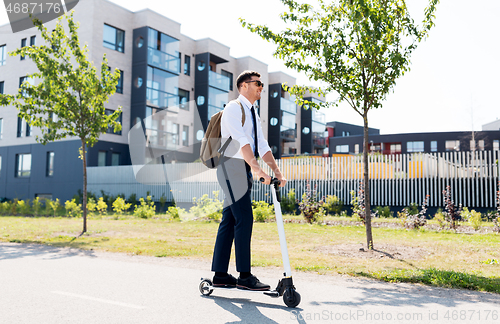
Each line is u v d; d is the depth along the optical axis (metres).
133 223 13.95
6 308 3.29
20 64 27.03
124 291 3.93
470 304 3.52
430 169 15.96
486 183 14.86
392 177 16.73
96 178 23.50
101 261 6.04
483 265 5.82
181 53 30.06
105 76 11.62
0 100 10.48
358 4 6.57
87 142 11.34
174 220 14.62
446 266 5.71
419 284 4.50
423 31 6.96
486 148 38.25
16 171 27.41
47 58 10.68
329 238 9.38
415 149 39.72
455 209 11.50
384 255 6.79
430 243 8.32
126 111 25.84
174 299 3.59
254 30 7.64
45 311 3.20
